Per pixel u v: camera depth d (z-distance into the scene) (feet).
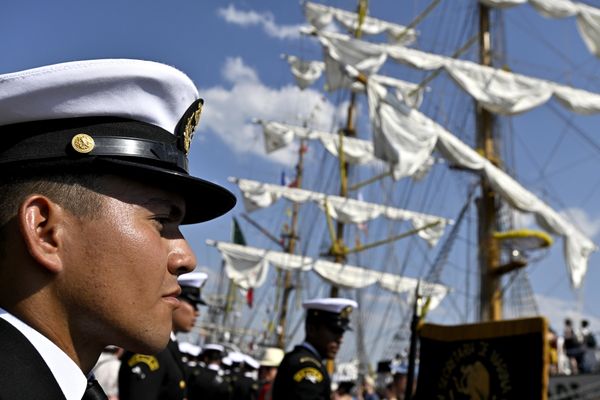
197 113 6.11
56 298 5.13
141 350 5.37
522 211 84.89
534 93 90.12
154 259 5.36
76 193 5.19
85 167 5.24
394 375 45.50
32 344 4.82
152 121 5.63
